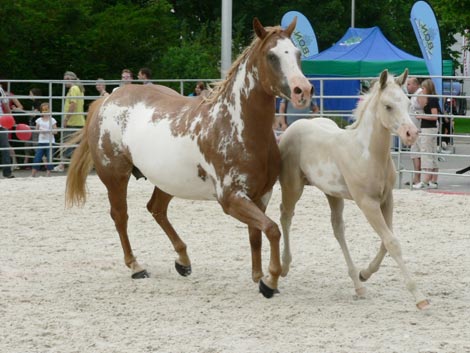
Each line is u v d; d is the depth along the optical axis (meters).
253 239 10.15
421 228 14.73
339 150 9.60
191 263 12.06
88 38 29.81
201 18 55.19
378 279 11.02
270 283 9.82
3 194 18.75
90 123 11.49
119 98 11.25
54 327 8.80
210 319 9.08
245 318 9.11
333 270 11.57
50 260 12.29
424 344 8.08
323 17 55.22
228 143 9.67
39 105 24.91
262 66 9.38
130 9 32.22
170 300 9.98
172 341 8.25
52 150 23.20
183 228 14.75
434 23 24.92
